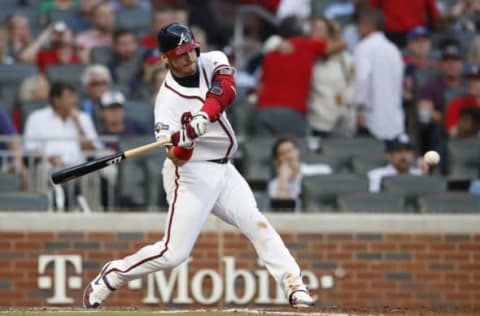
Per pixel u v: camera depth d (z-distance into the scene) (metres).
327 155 49.66
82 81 55.56
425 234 44.84
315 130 54.38
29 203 45.88
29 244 44.53
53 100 49.72
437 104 54.78
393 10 59.44
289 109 53.56
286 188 47.47
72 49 58.88
